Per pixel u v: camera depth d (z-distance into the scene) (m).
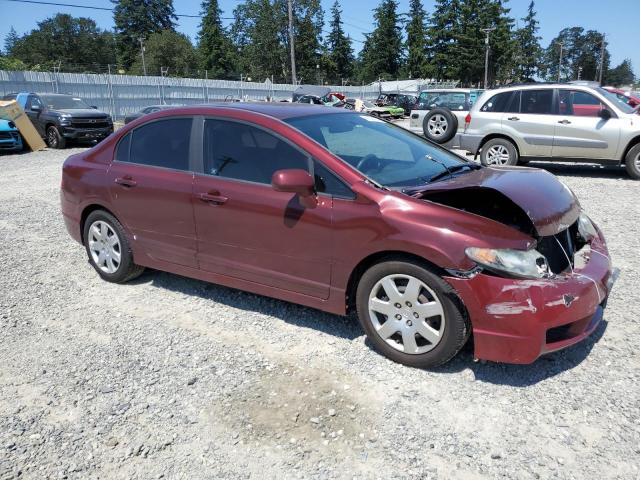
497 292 3.13
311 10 83.44
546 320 3.11
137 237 4.76
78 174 5.11
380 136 4.43
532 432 2.91
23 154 16.41
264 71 84.81
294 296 3.93
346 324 4.19
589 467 2.66
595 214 7.57
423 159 4.30
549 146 10.70
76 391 3.37
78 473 2.69
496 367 3.53
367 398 3.23
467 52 76.44
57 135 17.66
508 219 3.57
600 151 10.33
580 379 3.37
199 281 5.14
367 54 94.94
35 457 2.79
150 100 33.16
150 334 4.09
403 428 2.96
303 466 2.71
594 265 3.57
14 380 3.51
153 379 3.48
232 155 4.14
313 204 3.66
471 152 11.62
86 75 28.89
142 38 91.12
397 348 3.56
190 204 4.27
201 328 4.18
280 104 4.66
